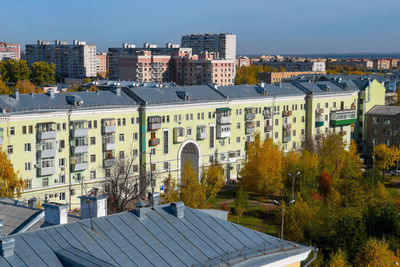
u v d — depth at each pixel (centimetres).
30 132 10694
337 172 12700
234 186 13975
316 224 8544
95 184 11738
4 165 9538
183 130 13038
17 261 3425
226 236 4169
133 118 12238
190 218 4328
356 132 18425
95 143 11675
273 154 12344
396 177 15288
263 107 14912
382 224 9512
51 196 11125
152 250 3816
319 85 16838
